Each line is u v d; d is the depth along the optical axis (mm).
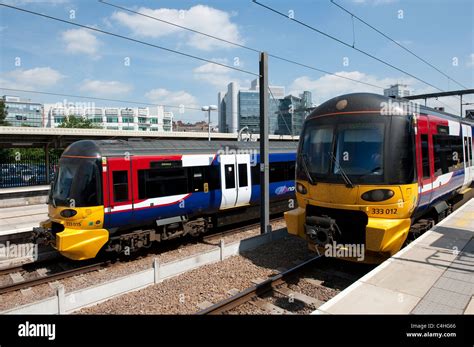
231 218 13070
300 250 9812
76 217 8961
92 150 9344
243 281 7633
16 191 17547
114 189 9461
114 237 9672
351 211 7375
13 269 9164
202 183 11633
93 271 9102
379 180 6980
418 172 7422
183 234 11289
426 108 9117
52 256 10086
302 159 8281
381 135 7137
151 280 7699
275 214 16016
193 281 7684
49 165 20188
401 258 6859
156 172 10398
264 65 10742
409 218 7312
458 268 6336
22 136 18406
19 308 5836
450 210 12070
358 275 7793
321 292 6953
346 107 7688
